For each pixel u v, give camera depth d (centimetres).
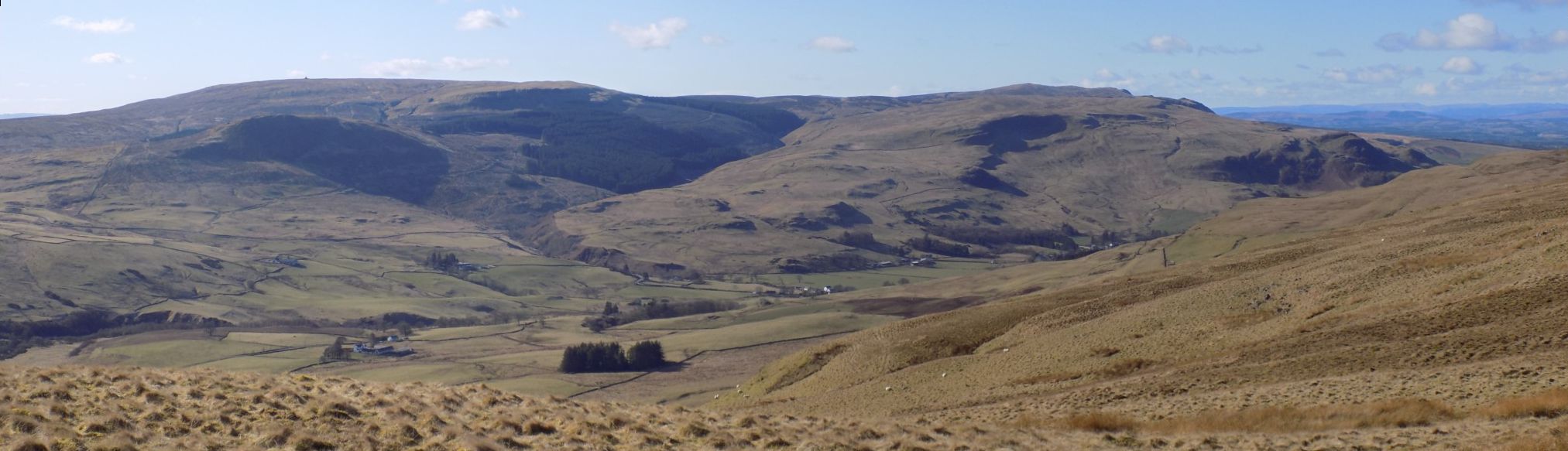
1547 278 6231
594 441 3216
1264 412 4491
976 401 6481
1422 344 5509
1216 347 6888
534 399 3838
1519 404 3934
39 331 18712
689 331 17350
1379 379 4950
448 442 3023
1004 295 18025
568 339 17338
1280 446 3691
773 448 3334
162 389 3281
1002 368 7700
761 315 18550
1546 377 4350
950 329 9762
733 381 12056
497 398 3734
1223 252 17775
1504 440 3422
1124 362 6981
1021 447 3644
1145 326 8069
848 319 16575
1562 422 3569
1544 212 10462
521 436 3206
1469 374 4678
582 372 13562
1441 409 4153
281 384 3569
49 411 2858
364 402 3412
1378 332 6122
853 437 3597
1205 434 4081
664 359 14300
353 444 2905
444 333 18388
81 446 2619
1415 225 12000
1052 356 7788
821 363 10131
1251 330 7162
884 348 9550
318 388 3588
